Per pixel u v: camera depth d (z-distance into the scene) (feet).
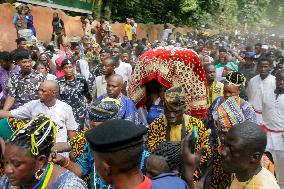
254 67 32.60
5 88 23.25
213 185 14.82
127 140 7.07
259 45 48.75
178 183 8.45
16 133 8.20
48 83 16.96
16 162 8.14
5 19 49.14
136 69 18.19
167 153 9.71
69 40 56.80
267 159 13.04
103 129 7.22
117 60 28.12
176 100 13.93
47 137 8.32
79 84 22.21
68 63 21.90
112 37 63.31
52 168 8.58
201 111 17.74
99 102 12.08
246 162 8.58
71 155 12.67
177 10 105.09
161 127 14.46
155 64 17.52
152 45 62.95
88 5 74.33
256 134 8.48
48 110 17.10
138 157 7.30
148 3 97.45
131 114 16.33
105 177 7.37
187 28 104.32
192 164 9.85
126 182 7.30
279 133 20.67
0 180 9.09
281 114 20.66
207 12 125.39
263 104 21.33
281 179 20.42
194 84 17.63
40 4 62.64
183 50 17.80
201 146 14.33
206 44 76.02
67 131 17.74
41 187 8.41
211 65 22.86
